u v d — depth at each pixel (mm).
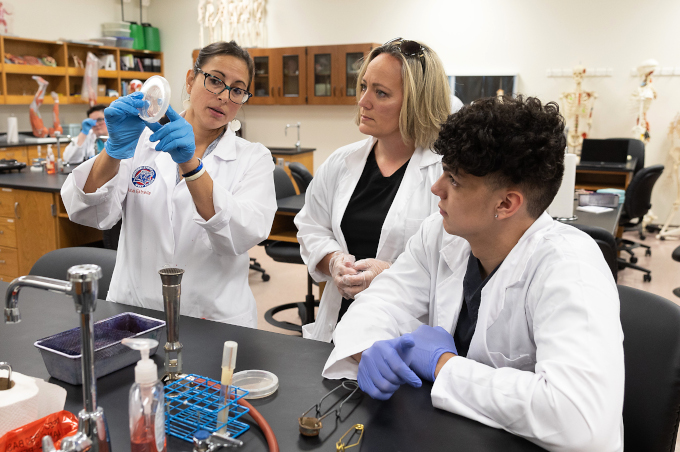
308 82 7105
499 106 938
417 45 1560
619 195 3564
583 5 6348
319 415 947
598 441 822
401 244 1627
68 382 1047
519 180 951
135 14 8414
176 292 1012
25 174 4293
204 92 1596
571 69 6496
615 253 2303
